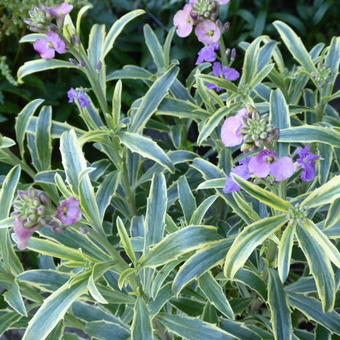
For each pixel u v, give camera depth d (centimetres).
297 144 78
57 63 71
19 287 63
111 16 119
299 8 130
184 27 70
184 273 58
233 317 59
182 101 75
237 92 71
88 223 54
